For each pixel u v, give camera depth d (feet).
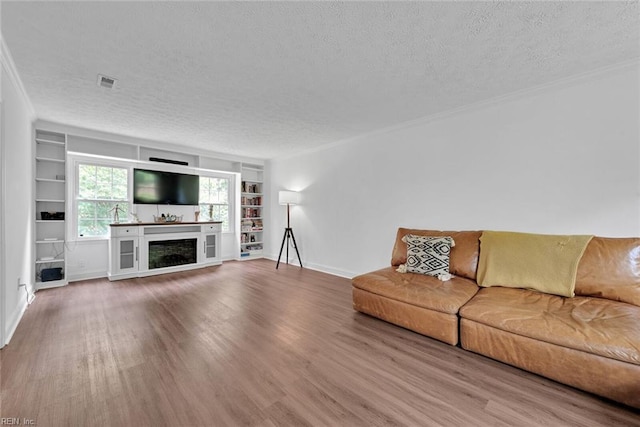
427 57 6.75
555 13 5.22
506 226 9.20
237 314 9.04
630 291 6.29
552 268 7.29
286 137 13.88
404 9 5.09
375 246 13.08
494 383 5.47
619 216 7.31
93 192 13.71
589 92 7.69
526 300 6.75
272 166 19.61
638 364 4.57
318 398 5.04
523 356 5.74
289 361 6.25
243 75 7.57
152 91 8.55
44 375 5.63
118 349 6.72
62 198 12.40
